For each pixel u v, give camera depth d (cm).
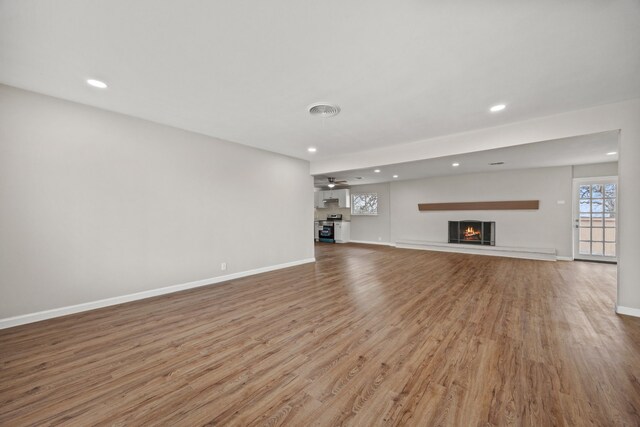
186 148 414
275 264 557
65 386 184
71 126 311
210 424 151
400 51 208
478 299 361
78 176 317
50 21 174
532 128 357
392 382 187
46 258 297
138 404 167
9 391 179
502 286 420
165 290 392
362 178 832
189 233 420
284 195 577
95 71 241
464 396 172
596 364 206
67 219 310
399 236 897
